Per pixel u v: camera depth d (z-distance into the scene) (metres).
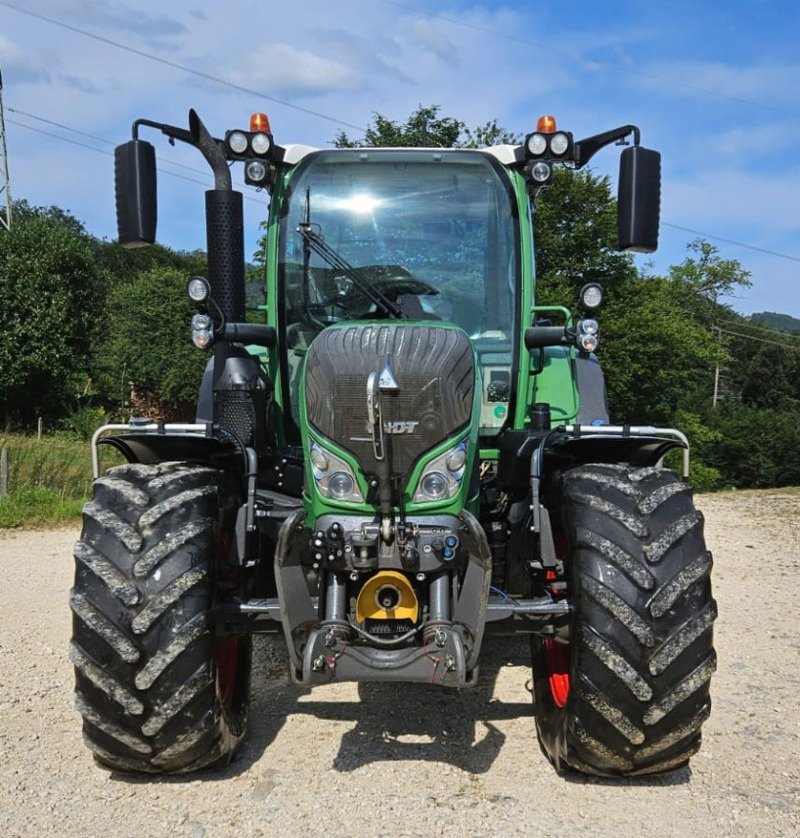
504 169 4.50
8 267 30.34
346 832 3.07
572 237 27.47
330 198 4.47
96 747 3.27
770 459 48.72
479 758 3.66
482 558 3.17
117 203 3.94
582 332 3.89
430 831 3.07
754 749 3.76
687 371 32.31
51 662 5.02
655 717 3.12
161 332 37.41
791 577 7.26
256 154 4.36
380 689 4.49
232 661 3.72
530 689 4.30
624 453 3.79
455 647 3.07
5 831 3.07
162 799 3.30
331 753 3.72
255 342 4.16
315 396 3.37
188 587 3.14
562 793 3.34
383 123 28.31
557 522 3.54
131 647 3.10
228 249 4.22
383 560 3.21
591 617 3.13
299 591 3.25
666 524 3.21
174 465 3.56
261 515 3.84
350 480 3.28
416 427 3.22
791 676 4.76
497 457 4.25
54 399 31.44
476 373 3.47
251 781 3.45
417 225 4.45
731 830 3.06
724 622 5.87
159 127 4.04
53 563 8.16
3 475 12.42
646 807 3.22
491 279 4.42
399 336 3.38
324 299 4.43
